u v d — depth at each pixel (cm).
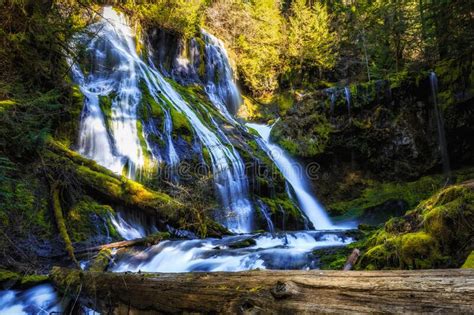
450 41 1380
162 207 749
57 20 831
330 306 167
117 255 572
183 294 254
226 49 2011
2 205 566
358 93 1524
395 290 154
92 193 728
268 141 1578
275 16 2347
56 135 825
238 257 525
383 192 1433
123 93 1091
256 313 195
